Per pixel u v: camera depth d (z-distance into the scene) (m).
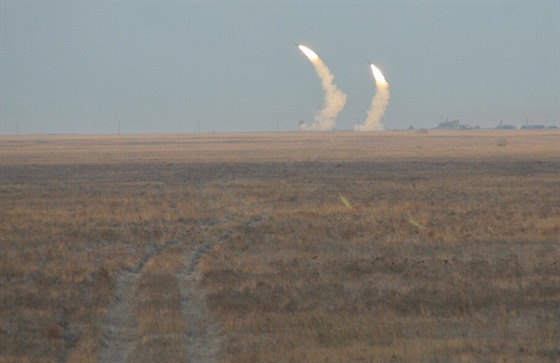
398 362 36.19
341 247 68.81
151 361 37.06
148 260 64.56
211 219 90.25
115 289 53.41
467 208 95.69
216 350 39.16
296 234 76.25
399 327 42.78
